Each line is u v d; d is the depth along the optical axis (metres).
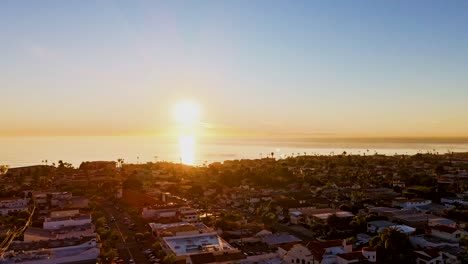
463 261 132.75
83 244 152.38
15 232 180.62
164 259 139.00
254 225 196.75
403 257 136.50
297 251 137.12
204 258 135.25
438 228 165.88
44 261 137.00
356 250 148.50
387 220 191.12
